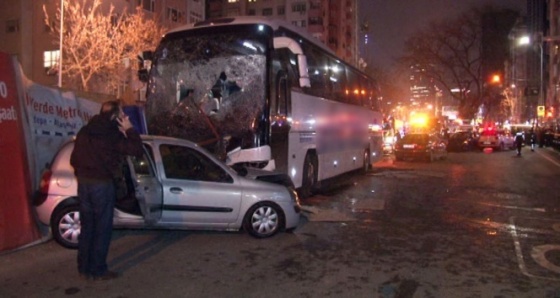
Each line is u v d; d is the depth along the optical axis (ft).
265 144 36.27
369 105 72.64
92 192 20.72
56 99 33.24
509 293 20.58
